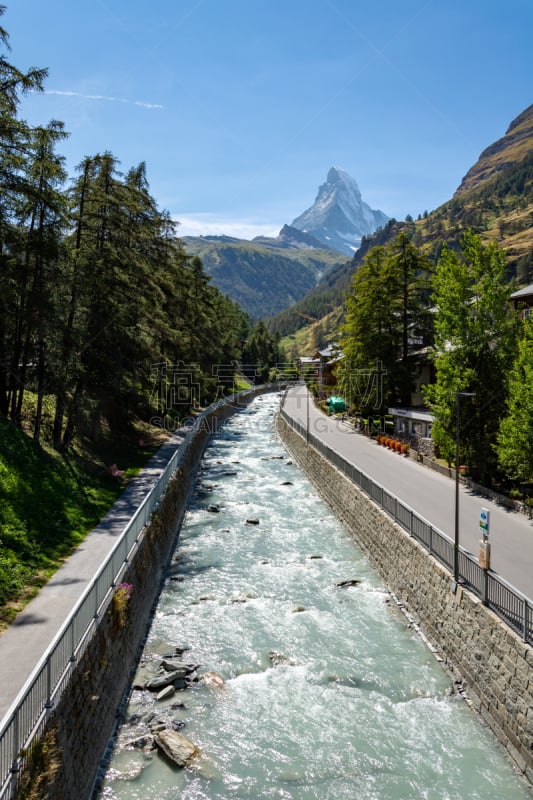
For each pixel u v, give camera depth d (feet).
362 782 37.99
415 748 41.22
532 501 76.13
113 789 36.50
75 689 35.63
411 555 63.41
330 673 50.55
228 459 156.15
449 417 90.99
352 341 169.89
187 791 36.73
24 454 74.28
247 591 68.13
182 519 98.07
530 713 37.93
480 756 40.37
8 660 37.37
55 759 29.89
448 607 52.60
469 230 93.76
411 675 50.21
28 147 72.43
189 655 53.52
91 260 88.33
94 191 93.04
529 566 55.93
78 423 94.22
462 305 92.32
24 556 54.60
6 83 66.74
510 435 74.13
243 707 45.83
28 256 75.97
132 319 107.24
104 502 80.38
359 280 171.01
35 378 86.79
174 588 69.00
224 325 318.65
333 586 69.72
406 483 95.61
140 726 42.83
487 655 44.55
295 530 92.53
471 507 79.30
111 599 46.44
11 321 80.33
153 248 148.46
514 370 78.48
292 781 37.96
